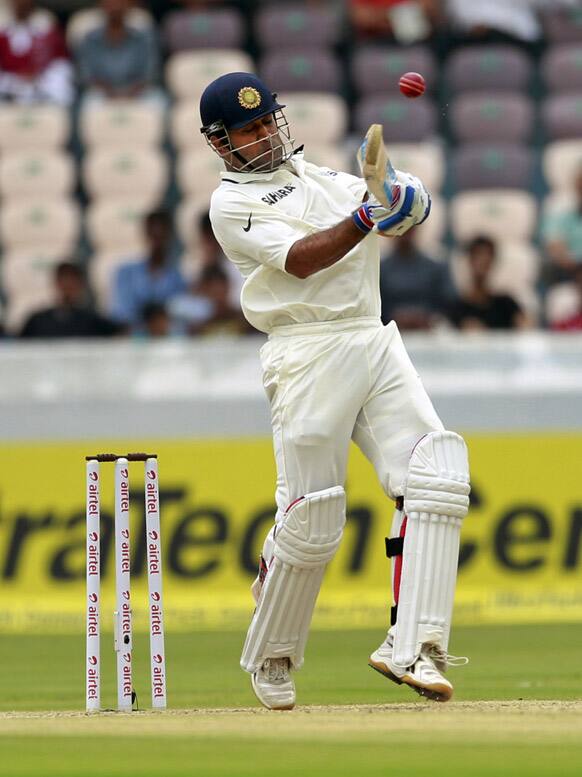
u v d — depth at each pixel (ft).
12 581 107.86
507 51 159.84
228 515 108.47
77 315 123.75
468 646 91.20
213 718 51.11
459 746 41.27
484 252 124.06
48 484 109.19
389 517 107.34
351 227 52.26
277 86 157.79
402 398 55.16
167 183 153.89
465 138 155.74
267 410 110.32
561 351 111.04
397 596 55.11
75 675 79.41
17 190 151.53
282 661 57.00
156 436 110.01
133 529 106.22
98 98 155.84
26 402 110.22
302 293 55.11
